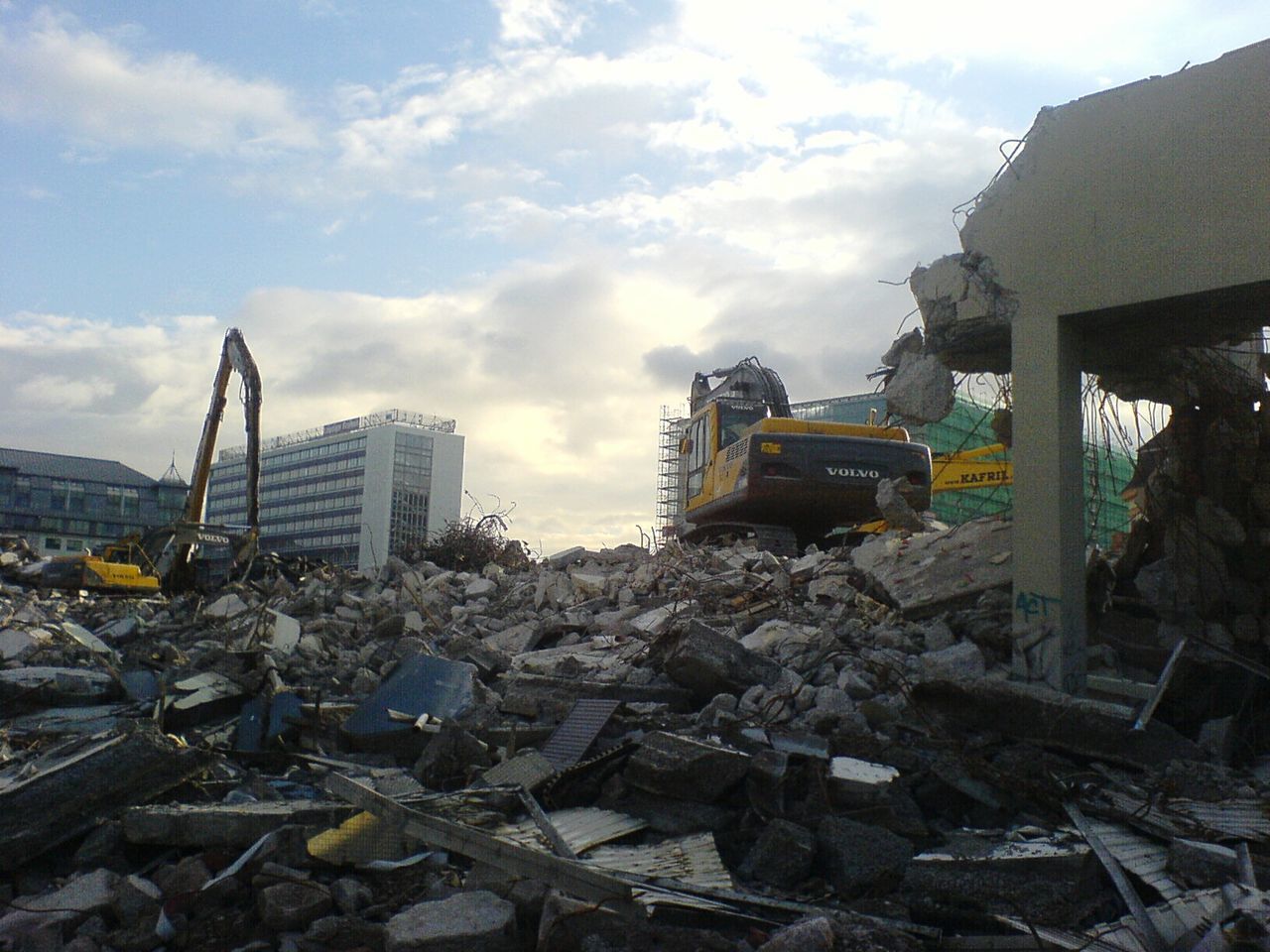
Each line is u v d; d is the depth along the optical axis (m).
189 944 5.18
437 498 107.50
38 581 23.81
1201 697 8.06
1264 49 7.63
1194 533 9.77
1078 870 5.26
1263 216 7.57
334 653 12.88
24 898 5.54
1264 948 4.10
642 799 6.64
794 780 6.47
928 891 5.35
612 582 15.38
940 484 17.70
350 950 4.98
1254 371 10.28
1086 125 8.51
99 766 6.43
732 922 4.88
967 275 9.20
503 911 4.97
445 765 7.64
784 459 16.23
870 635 9.90
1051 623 8.34
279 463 115.62
